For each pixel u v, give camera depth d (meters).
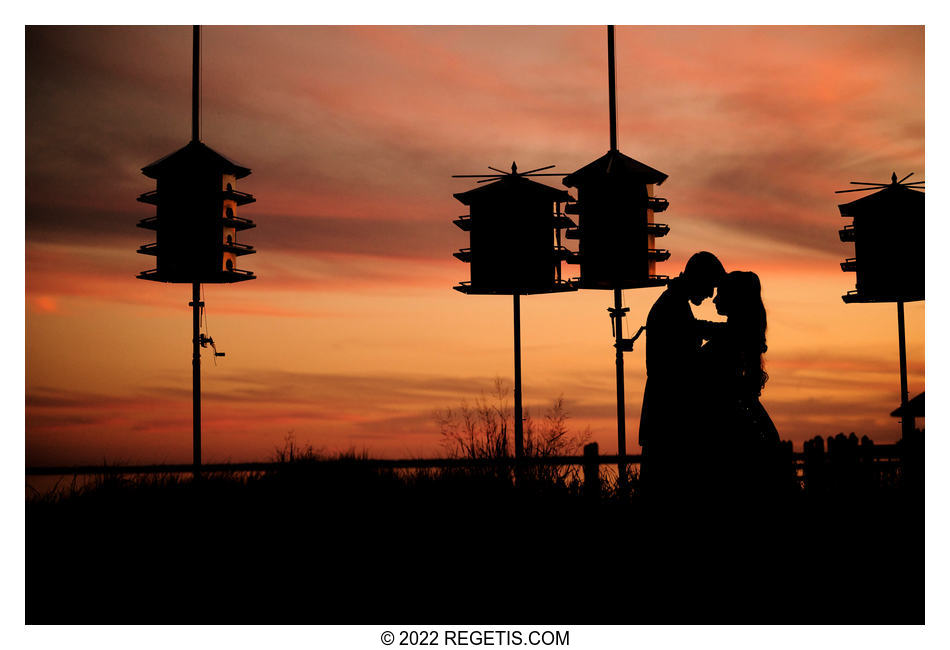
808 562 6.27
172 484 7.48
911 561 6.16
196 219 10.12
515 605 5.75
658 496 6.73
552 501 7.00
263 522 6.89
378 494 7.20
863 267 10.23
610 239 10.02
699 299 6.96
